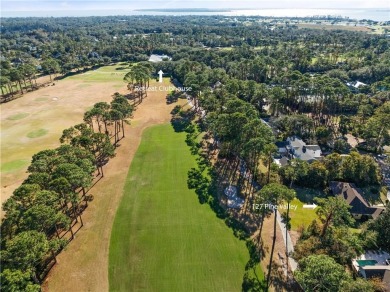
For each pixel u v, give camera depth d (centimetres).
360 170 6800
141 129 9888
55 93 13888
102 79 16438
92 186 6738
